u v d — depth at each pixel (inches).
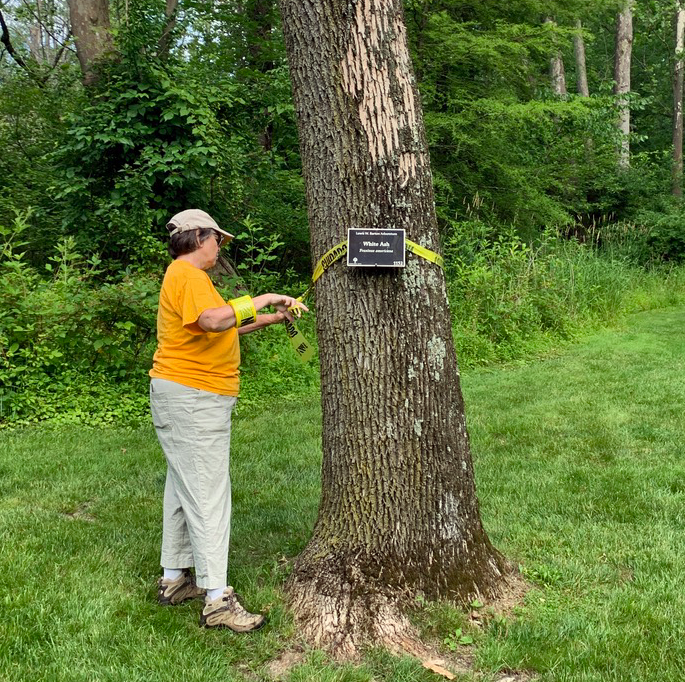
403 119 103.7
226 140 359.9
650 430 224.5
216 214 366.6
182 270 107.0
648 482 175.2
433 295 108.0
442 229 518.6
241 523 151.6
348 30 101.1
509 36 532.1
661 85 1111.0
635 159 877.2
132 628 108.0
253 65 533.3
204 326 102.3
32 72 446.0
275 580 122.5
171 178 313.4
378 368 106.0
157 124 331.9
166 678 95.3
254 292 327.9
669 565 129.3
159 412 108.0
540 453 203.8
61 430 235.3
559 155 647.8
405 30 105.8
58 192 357.7
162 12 338.6
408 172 104.5
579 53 838.5
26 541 140.3
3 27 464.8
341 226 104.8
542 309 420.5
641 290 581.6
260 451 209.9
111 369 263.9
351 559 108.5
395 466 107.4
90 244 330.3
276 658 101.8
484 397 279.9
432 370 108.3
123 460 201.3
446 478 110.5
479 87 549.3
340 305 106.5
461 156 547.8
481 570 114.1
